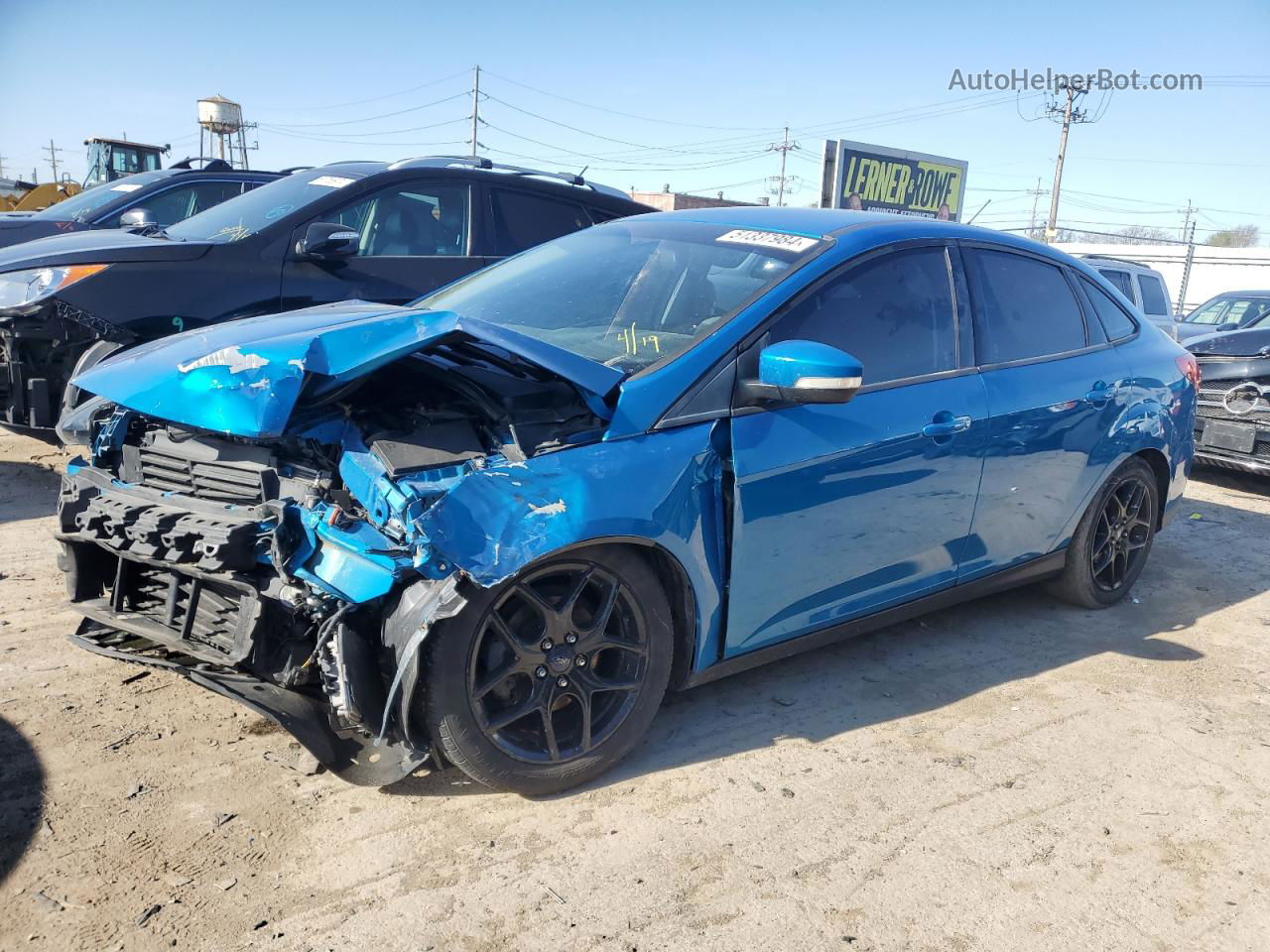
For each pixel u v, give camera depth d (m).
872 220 3.77
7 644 3.64
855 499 3.30
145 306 5.29
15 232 8.38
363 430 2.71
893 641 4.24
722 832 2.75
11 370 5.55
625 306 3.43
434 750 2.70
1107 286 4.67
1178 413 4.76
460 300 3.84
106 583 3.15
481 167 6.93
